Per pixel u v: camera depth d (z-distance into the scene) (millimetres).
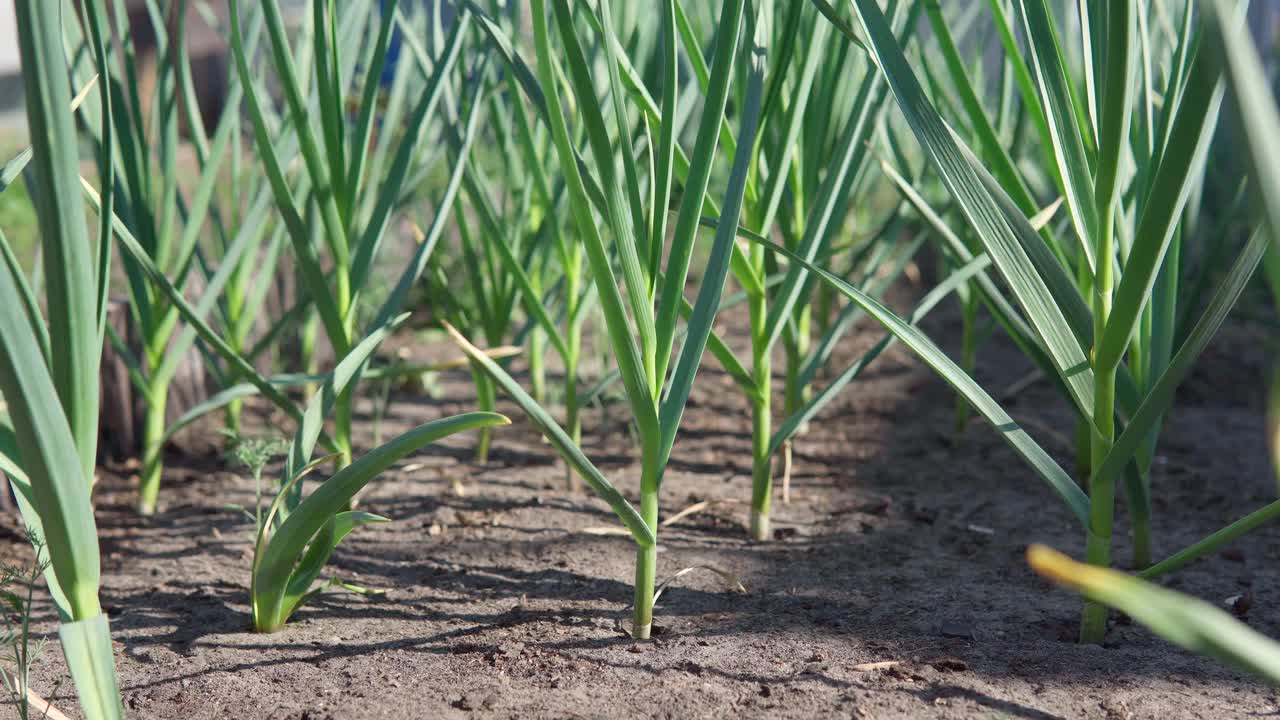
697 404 2307
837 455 2115
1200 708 1559
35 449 1408
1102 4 1589
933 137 1528
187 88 1866
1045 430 2061
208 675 1612
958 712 1555
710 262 1591
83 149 2266
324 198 1732
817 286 2451
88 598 1442
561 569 1801
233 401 2104
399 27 1946
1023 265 1548
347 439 1783
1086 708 1559
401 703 1574
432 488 1999
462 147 1780
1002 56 1934
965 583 1765
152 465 1927
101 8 1772
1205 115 1434
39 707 1560
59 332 1439
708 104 1549
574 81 1503
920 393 2354
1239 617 1689
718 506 1950
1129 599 981
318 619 1703
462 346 1527
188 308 1662
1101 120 1513
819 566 1806
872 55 1548
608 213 1536
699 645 1652
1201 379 2381
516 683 1599
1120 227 1600
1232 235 2451
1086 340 1578
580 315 2000
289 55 1688
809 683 1593
